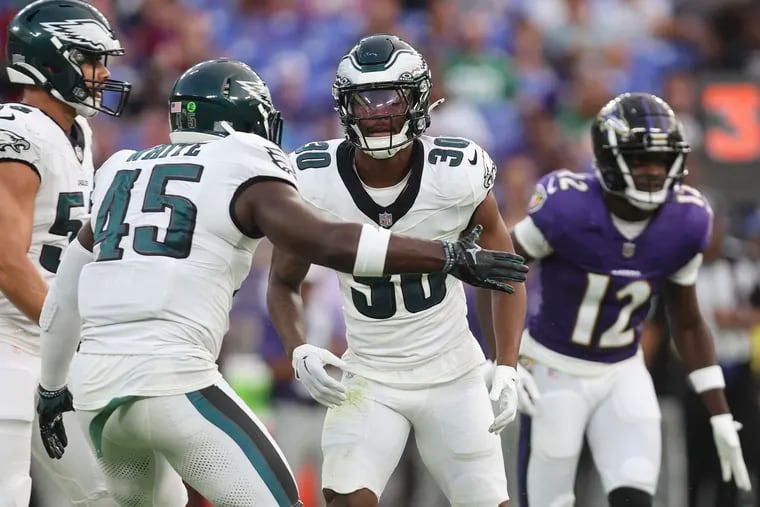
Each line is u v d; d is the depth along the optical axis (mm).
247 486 12570
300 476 25500
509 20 39188
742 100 29953
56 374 13969
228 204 12609
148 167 13031
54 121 15469
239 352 26172
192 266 12625
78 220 15492
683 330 18000
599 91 37031
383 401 14727
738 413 23828
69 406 14242
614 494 16875
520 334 14727
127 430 12727
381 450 14570
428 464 14977
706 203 17844
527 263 18047
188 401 12539
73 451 15266
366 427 14586
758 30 41688
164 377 12445
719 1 42469
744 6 42031
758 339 24188
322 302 27109
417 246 11992
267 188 12516
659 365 23875
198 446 12531
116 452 13227
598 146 17234
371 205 14453
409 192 14430
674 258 17516
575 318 17578
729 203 29781
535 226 17562
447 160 14523
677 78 35875
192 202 12688
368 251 11938
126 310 12555
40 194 15078
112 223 12938
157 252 12617
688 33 40875
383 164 14367
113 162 13461
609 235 17375
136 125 32781
